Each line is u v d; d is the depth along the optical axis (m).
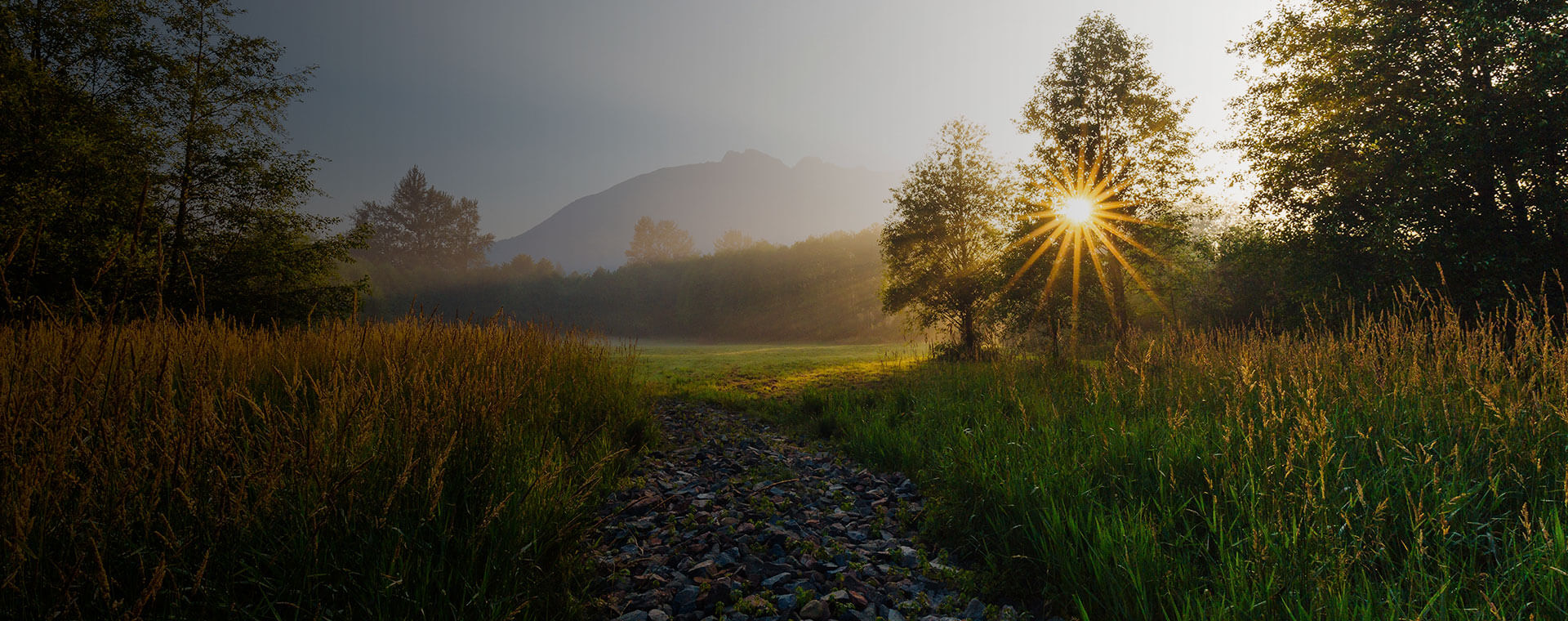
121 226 13.70
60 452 2.11
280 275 18.38
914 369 14.63
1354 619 2.29
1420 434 3.79
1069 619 2.91
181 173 16.58
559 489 3.80
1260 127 17.02
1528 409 3.60
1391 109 13.66
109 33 15.23
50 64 14.70
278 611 2.39
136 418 2.75
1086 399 5.97
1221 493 3.51
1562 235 11.80
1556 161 12.09
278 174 18.20
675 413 10.59
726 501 5.11
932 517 4.37
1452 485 2.97
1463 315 11.49
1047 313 18.75
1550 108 11.27
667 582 3.45
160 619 2.11
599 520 4.07
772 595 3.29
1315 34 15.44
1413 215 12.97
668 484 5.59
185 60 16.89
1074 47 21.42
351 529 2.66
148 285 10.73
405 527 2.88
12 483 2.01
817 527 4.51
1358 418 4.17
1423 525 2.86
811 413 10.20
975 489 4.32
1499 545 2.78
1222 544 2.93
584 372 8.38
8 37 13.62
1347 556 2.59
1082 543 3.27
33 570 2.00
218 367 3.67
